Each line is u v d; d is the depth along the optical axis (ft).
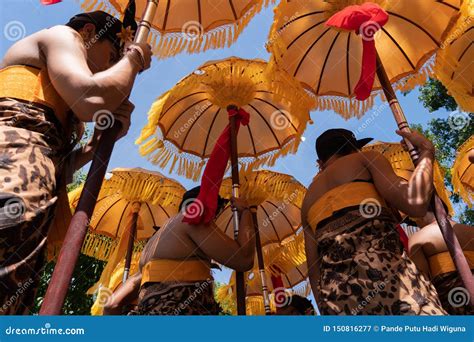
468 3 13.19
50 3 9.71
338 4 13.91
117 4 13.26
